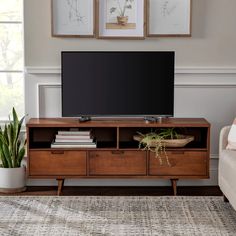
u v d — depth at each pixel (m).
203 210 5.27
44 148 5.67
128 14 5.91
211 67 5.98
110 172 5.69
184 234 4.73
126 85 5.80
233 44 5.98
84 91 5.80
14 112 5.80
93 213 5.19
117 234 4.73
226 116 6.05
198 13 5.95
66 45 5.96
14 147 5.81
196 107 6.05
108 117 6.00
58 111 6.02
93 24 5.91
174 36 5.93
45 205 5.39
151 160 5.68
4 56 6.11
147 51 5.80
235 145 5.31
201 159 5.68
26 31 5.93
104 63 5.78
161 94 5.82
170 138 5.80
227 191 5.14
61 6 5.89
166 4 5.90
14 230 4.80
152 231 4.79
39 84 5.98
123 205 5.40
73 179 6.06
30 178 5.68
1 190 5.81
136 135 5.91
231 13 5.95
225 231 4.79
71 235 4.71
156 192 5.87
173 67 5.79
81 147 5.66
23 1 5.90
